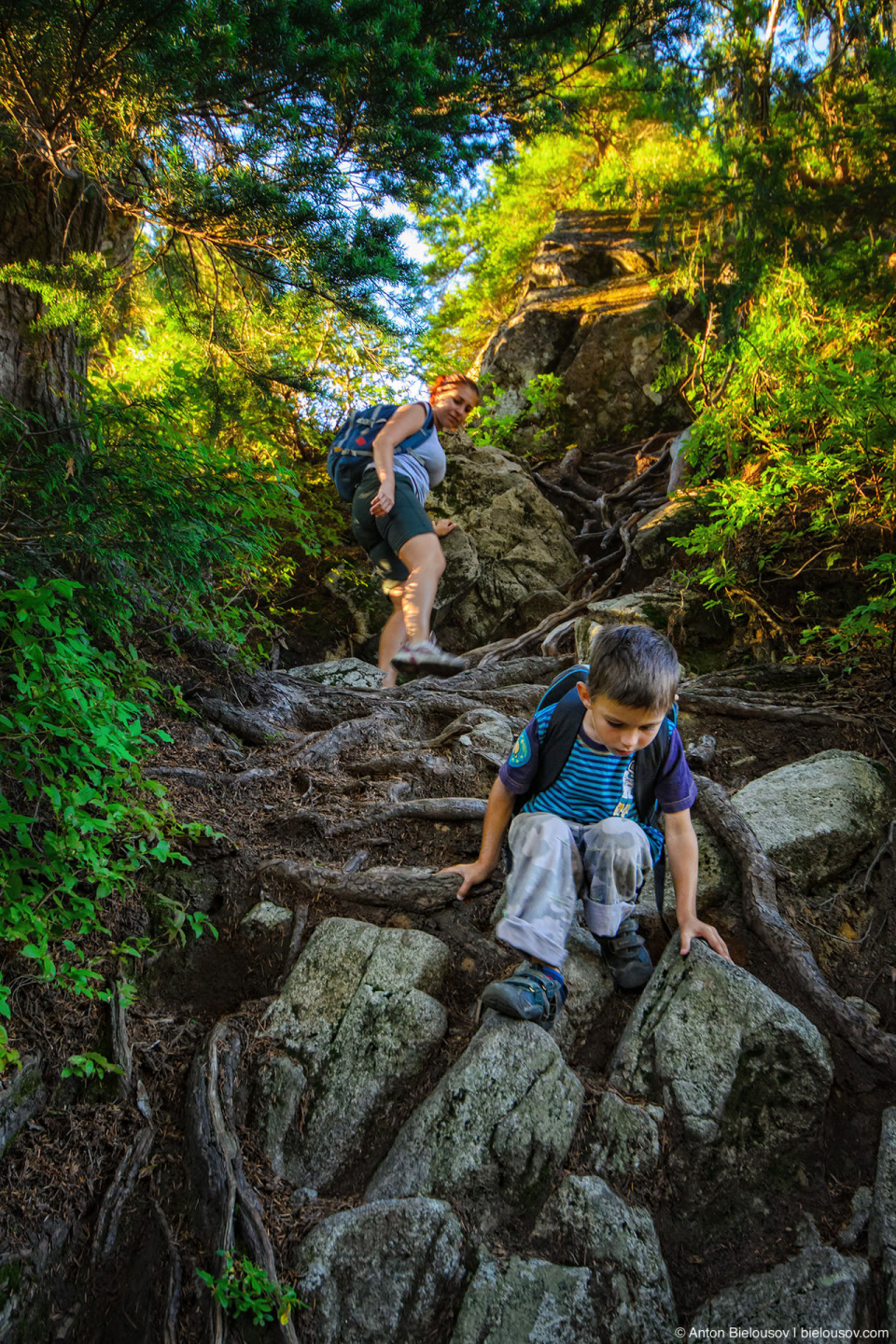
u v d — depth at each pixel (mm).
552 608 6383
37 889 2598
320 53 3260
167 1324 2031
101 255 3932
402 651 3660
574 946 2773
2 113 3504
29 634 2758
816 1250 2133
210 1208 2205
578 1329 2010
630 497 7344
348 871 3076
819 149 5660
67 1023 2586
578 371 8555
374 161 3637
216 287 3979
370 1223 2158
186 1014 2746
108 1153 2371
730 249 6109
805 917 2869
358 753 3877
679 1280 2148
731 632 4996
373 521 4051
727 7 5781
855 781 3283
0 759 2660
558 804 2527
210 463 3539
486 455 7398
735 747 3795
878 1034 2475
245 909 3023
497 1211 2203
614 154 10336
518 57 4480
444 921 2924
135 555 3350
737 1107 2352
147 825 2980
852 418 4312
